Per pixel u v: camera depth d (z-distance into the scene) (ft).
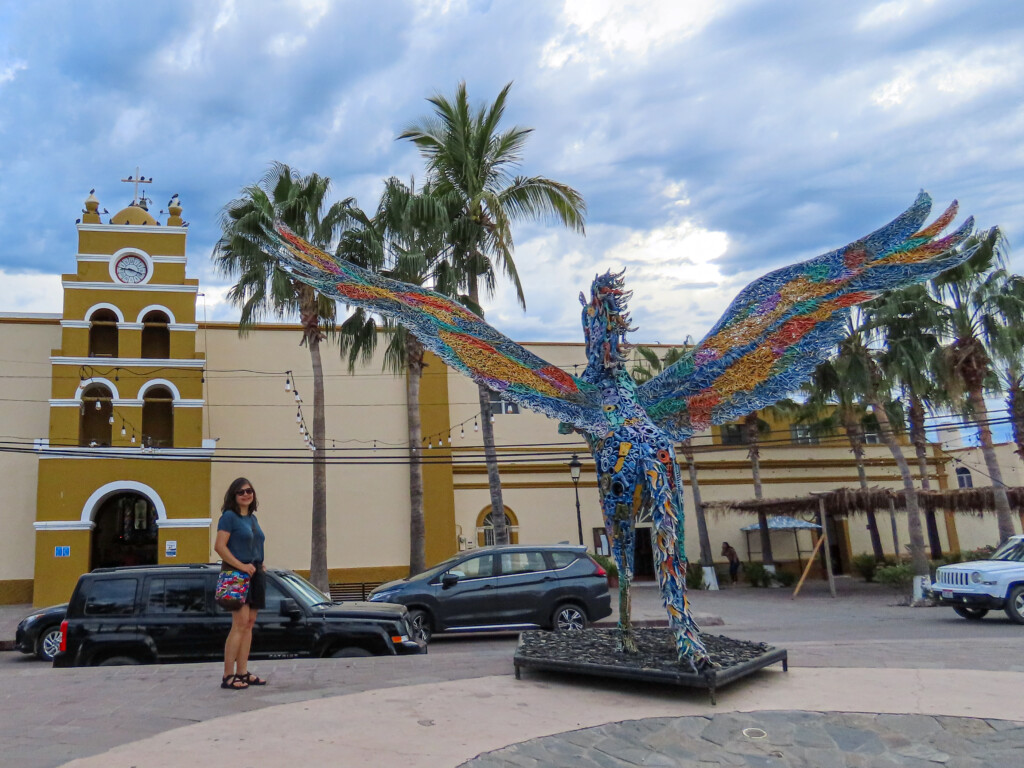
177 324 79.05
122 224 82.02
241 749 14.46
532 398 21.13
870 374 72.69
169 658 29.01
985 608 50.90
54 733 15.76
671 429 21.68
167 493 74.90
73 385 75.51
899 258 19.06
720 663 19.12
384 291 21.06
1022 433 79.10
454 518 88.79
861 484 94.73
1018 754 14.60
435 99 68.13
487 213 67.62
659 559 19.24
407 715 17.02
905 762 14.47
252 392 86.43
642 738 15.56
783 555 102.83
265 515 83.82
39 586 70.49
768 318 20.12
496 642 46.57
